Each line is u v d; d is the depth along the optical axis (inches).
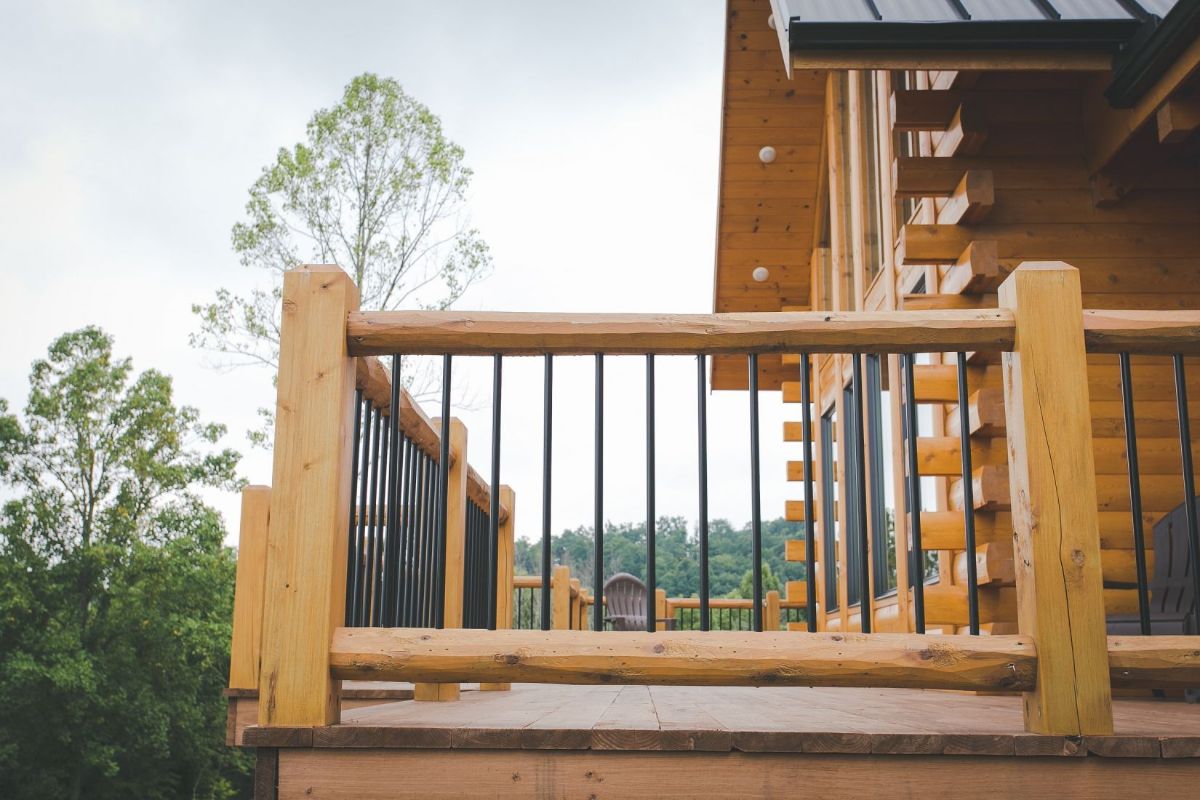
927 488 234.4
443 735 77.1
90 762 905.5
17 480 991.6
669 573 1146.7
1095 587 81.3
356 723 84.0
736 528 1238.3
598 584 82.6
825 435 368.8
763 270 406.3
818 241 390.6
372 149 695.1
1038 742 76.5
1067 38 151.0
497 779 77.0
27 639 946.7
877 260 297.6
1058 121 187.8
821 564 359.9
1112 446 179.9
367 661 81.1
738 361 435.2
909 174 187.8
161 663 997.2
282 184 688.4
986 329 86.7
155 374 1045.2
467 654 81.1
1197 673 80.9
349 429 87.8
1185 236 185.6
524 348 86.9
